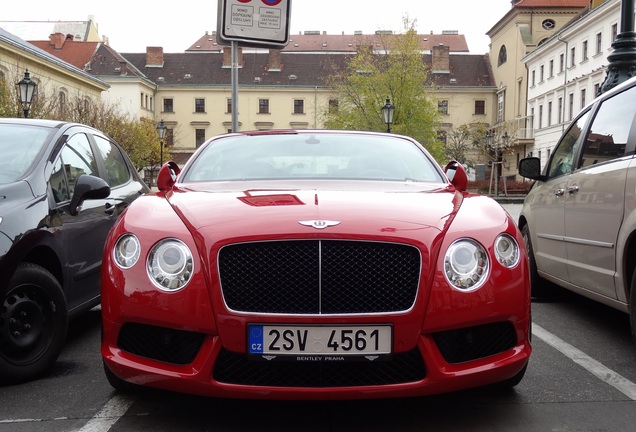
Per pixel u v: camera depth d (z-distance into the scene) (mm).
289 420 3152
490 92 77000
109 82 71875
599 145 4863
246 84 77875
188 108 77688
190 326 2873
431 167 4398
